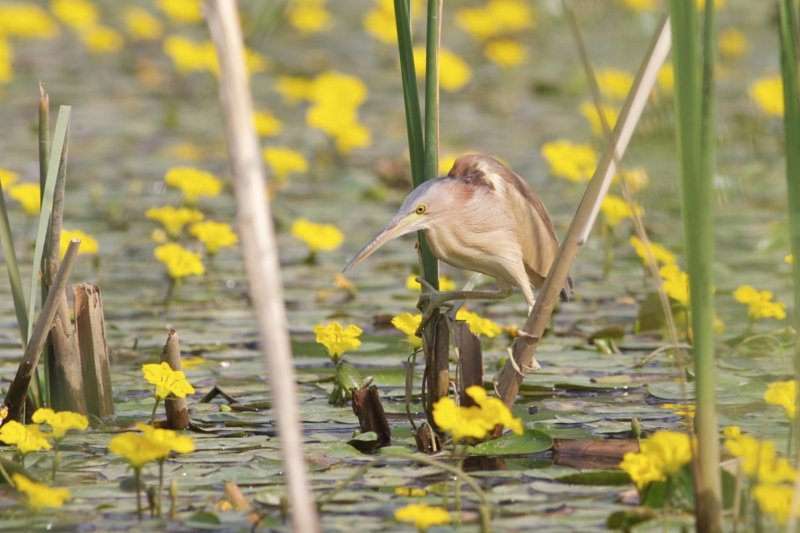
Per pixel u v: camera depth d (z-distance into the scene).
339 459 6.49
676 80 5.07
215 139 17.94
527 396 7.80
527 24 26.72
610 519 5.44
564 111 19.91
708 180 5.06
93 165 15.91
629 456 5.44
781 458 6.29
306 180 15.73
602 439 6.77
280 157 13.23
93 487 6.05
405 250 12.39
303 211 13.84
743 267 11.19
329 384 8.09
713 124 5.09
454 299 6.56
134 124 18.75
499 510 5.72
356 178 15.17
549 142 17.34
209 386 8.05
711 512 5.19
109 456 6.55
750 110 18.00
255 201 4.59
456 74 18.03
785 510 5.05
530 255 6.63
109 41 22.06
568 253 6.27
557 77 22.47
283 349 4.68
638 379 8.09
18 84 21.64
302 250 12.28
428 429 6.62
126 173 15.45
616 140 6.10
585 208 6.21
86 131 18.09
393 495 5.94
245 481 6.17
